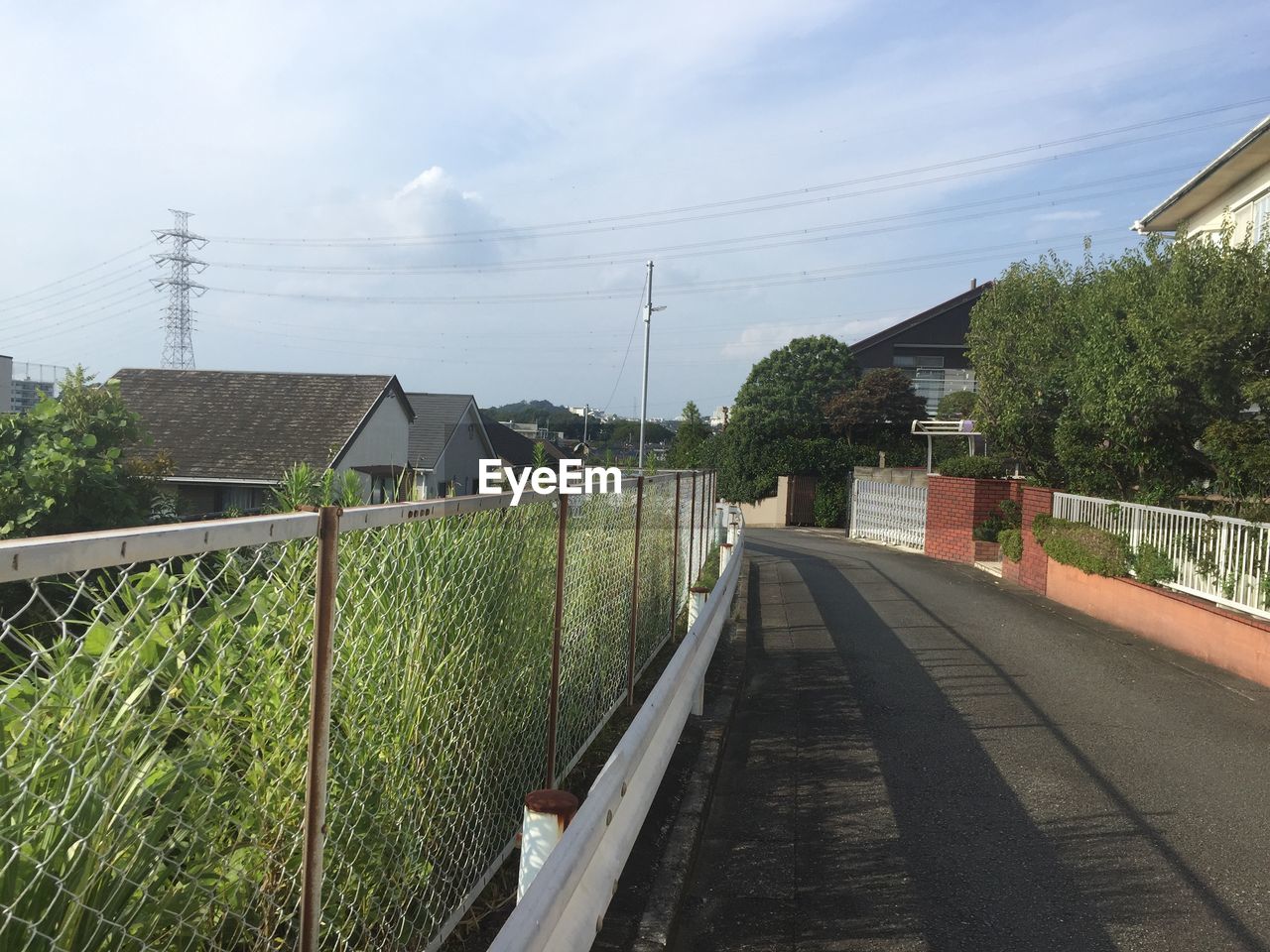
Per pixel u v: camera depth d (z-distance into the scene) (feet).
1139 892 12.51
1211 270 31.45
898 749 18.86
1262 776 17.56
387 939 8.71
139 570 7.75
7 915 4.85
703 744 17.98
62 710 5.60
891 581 48.14
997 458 63.87
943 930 11.39
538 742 13.28
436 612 9.93
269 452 75.41
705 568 44.19
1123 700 23.13
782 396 124.57
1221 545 28.68
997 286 53.83
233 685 7.47
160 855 6.05
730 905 12.03
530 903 7.20
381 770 8.86
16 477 27.02
